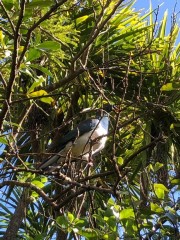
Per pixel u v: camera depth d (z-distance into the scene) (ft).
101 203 23.39
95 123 21.31
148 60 26.37
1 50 15.42
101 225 14.30
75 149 20.90
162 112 25.63
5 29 15.96
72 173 17.93
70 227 14.55
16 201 23.43
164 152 25.14
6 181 16.28
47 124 23.85
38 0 15.55
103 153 23.99
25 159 24.18
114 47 26.30
